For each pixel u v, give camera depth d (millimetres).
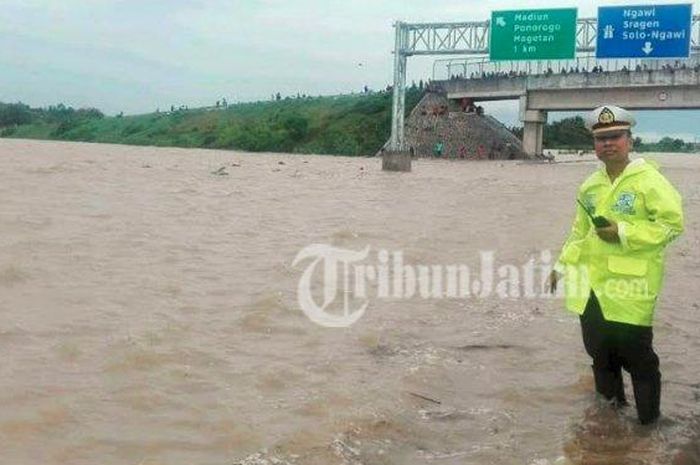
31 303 6891
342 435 4457
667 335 7074
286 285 8305
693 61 44938
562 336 6941
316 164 42656
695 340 6965
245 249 10570
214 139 84188
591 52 38875
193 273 8680
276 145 75938
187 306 7172
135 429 4398
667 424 4984
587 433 4777
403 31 40594
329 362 5824
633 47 37219
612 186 5027
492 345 6594
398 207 17938
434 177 32625
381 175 32719
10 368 5188
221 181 24281
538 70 51844
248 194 19781
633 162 5016
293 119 77500
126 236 11078
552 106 52219
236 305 7320
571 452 4465
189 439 4309
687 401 5441
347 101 82500
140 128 99875
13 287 7441
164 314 6820
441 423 4824
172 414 4641
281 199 18719
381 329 6867
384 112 72562
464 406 5145
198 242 10977
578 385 5656
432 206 18688
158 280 8203
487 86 56094
